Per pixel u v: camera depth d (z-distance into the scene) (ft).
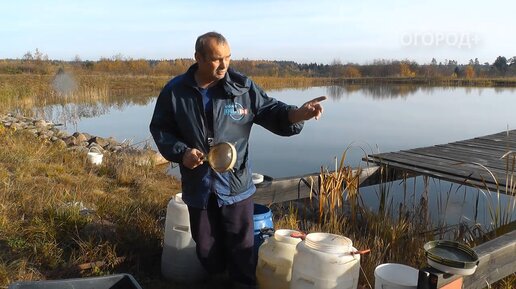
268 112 10.96
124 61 164.14
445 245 9.93
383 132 50.16
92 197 19.25
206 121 10.57
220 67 10.18
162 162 32.37
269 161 35.01
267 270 10.73
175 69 167.12
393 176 23.94
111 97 92.68
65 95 78.43
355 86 165.78
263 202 18.90
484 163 23.48
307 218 18.33
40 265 12.73
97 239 14.02
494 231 15.94
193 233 11.10
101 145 36.06
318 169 32.55
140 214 16.22
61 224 14.44
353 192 18.04
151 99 92.12
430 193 23.95
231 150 9.95
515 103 89.61
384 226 16.65
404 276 10.12
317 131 50.21
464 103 89.86
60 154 27.81
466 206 22.02
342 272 9.39
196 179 10.71
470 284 10.48
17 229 14.44
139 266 13.23
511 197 17.78
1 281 11.61
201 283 12.56
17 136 31.76
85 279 9.53
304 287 9.68
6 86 71.67
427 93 124.77
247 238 11.09
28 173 22.09
